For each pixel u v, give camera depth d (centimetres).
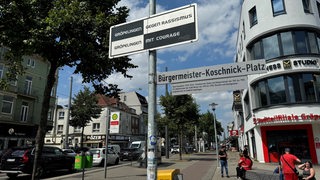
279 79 2100
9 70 941
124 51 551
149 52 532
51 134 5356
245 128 3200
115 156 2466
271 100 2119
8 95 3231
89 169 1912
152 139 492
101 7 926
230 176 1485
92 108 3884
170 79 518
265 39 2234
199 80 497
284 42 2120
